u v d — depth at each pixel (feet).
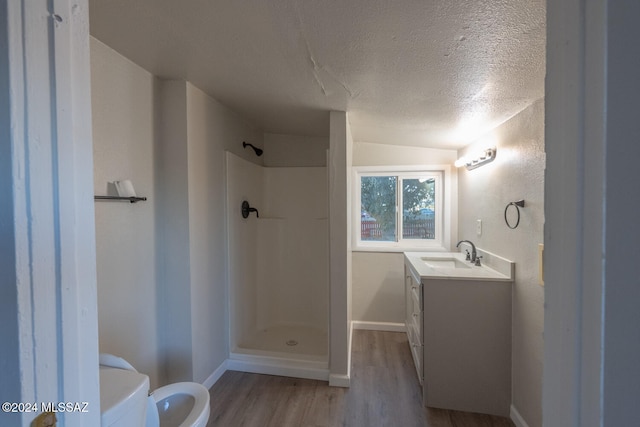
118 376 3.03
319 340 9.52
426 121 7.13
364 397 6.82
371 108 6.66
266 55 4.66
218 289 7.66
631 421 1.11
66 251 1.62
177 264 6.33
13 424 1.46
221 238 7.82
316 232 10.53
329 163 7.30
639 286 1.09
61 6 1.60
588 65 1.14
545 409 1.44
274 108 7.63
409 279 8.84
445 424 6.00
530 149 5.36
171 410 4.64
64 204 1.61
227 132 8.08
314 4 3.25
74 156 1.67
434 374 6.47
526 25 3.16
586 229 1.17
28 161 1.47
